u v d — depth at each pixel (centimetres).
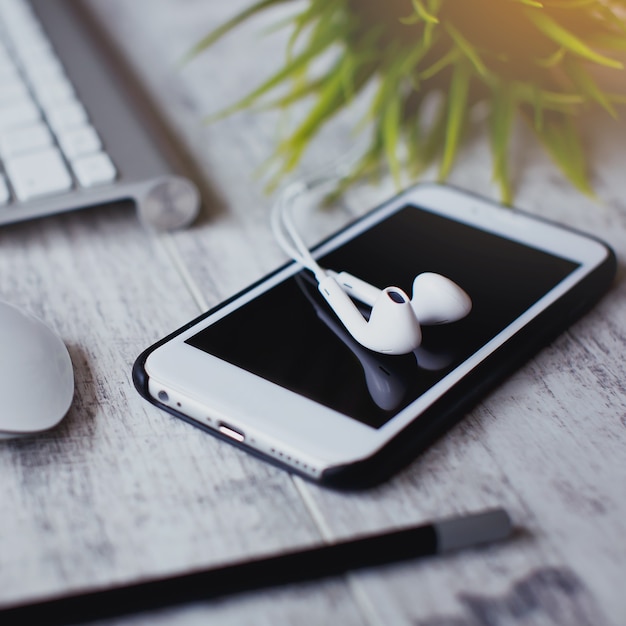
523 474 35
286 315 41
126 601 29
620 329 44
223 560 32
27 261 47
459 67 52
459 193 51
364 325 39
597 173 57
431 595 31
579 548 32
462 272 45
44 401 35
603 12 47
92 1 77
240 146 59
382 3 52
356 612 30
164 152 51
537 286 44
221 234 51
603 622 30
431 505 34
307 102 64
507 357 39
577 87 50
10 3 66
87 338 42
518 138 61
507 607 30
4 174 48
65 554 31
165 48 71
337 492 34
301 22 53
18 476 34
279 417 35
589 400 39
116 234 50
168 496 34
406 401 36
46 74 57
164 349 38
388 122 53
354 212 53
